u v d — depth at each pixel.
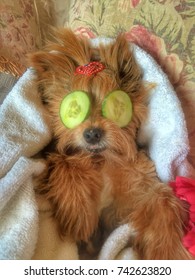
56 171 0.27
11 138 0.26
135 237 0.25
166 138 0.28
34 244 0.23
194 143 0.30
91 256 0.26
